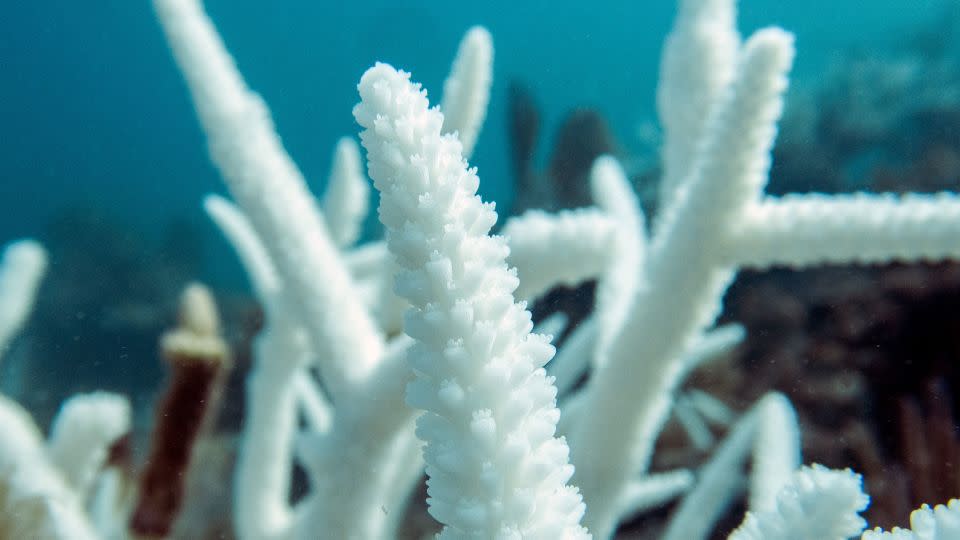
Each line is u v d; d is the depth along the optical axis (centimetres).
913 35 199
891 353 79
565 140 162
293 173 24
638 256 30
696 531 33
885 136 152
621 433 25
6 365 119
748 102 22
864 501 13
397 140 13
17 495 24
